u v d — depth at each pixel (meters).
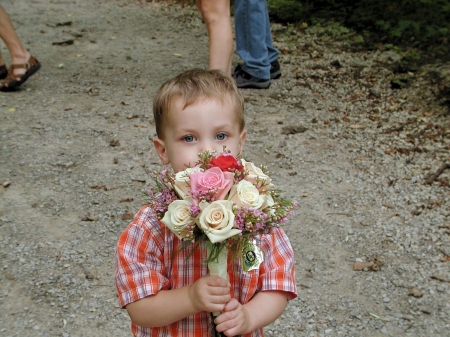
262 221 1.54
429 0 7.50
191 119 1.75
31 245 3.39
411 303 3.07
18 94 5.54
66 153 4.46
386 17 7.51
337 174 4.34
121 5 9.21
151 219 1.81
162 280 1.77
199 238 1.58
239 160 1.70
